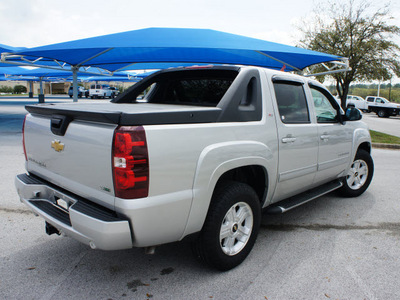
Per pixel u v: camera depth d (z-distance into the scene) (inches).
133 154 85.2
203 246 108.3
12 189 200.5
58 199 122.3
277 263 124.2
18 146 343.0
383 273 119.0
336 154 169.9
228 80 134.3
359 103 1301.7
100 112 86.6
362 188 209.0
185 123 97.8
